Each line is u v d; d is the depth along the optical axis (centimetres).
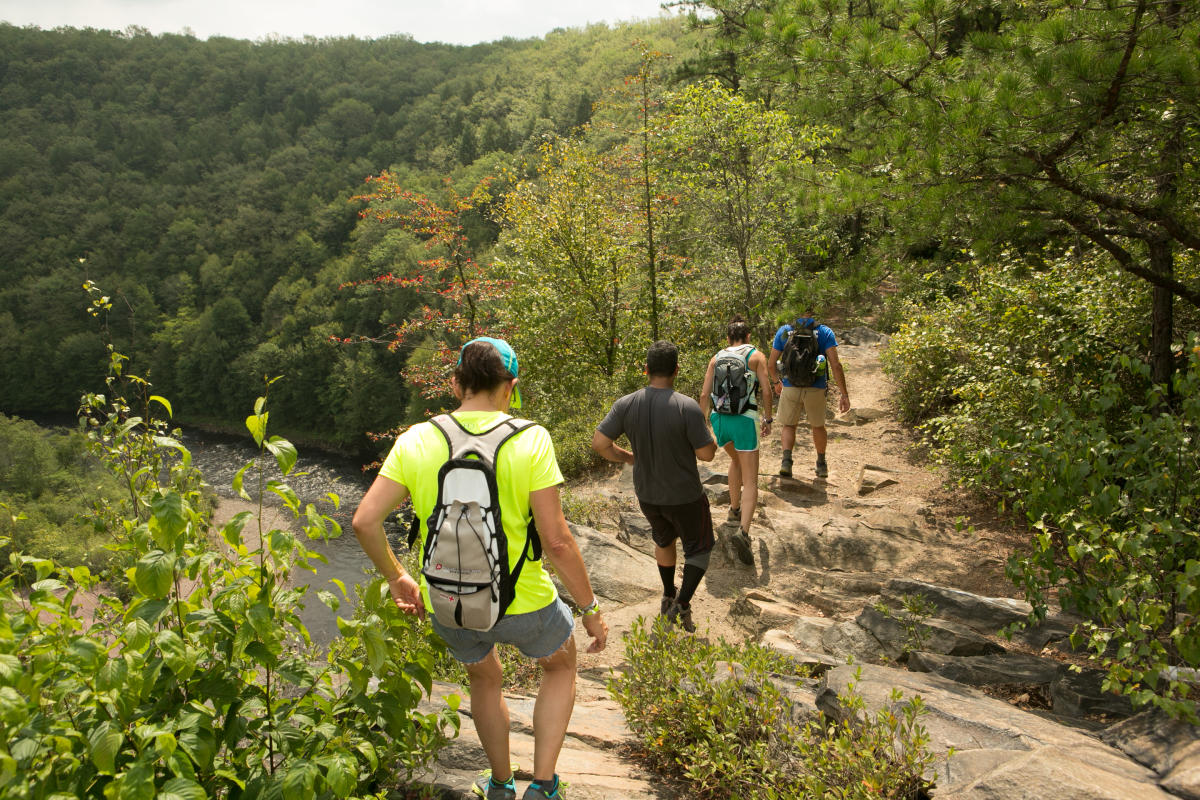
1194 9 469
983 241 527
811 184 643
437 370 1602
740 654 342
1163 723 260
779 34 608
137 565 202
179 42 17188
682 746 299
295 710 227
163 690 205
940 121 503
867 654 425
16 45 14700
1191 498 318
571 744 316
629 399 448
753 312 1269
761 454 884
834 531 619
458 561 207
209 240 10175
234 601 206
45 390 8394
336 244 10194
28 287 8819
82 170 11650
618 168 1502
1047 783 220
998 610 447
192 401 8006
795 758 270
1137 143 527
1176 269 652
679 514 447
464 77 16300
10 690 169
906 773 245
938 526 641
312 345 7425
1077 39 470
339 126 14462
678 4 1848
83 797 186
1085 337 638
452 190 1574
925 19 548
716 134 1203
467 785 253
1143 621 273
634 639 352
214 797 206
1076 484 357
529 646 226
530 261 1584
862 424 980
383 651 221
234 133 14200
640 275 1518
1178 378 345
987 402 662
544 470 216
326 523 222
